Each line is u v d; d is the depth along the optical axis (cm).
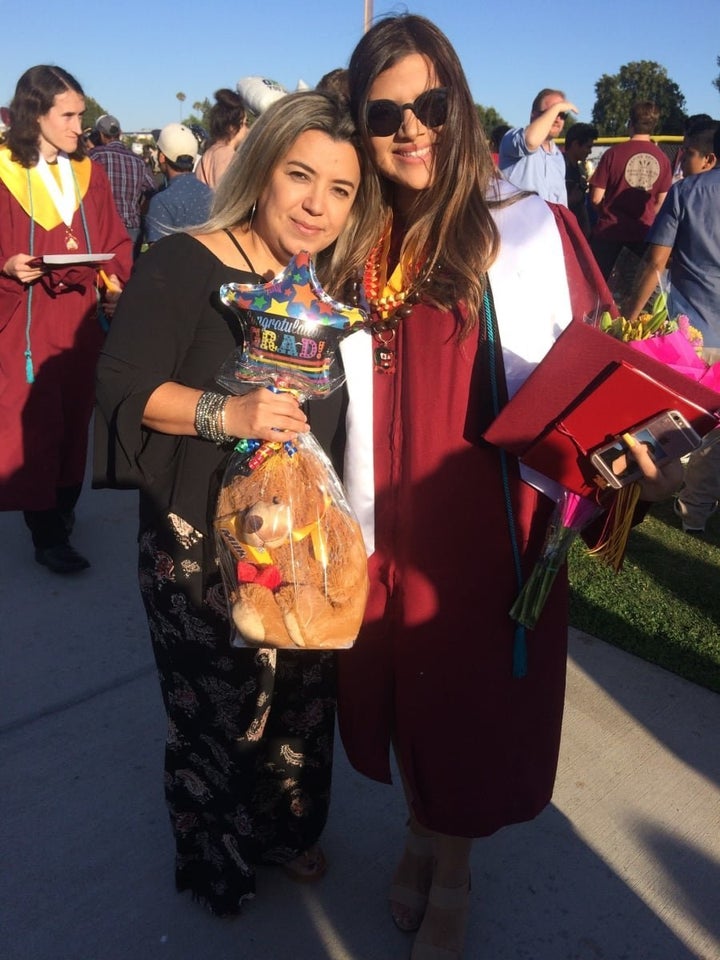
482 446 176
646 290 238
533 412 161
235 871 212
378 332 178
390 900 222
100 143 816
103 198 387
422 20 166
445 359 174
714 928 220
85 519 454
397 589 186
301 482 159
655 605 375
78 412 390
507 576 181
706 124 511
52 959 207
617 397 153
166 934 214
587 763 278
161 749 281
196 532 175
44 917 219
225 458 173
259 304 160
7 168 358
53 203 367
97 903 223
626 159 698
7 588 380
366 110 165
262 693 189
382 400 181
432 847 216
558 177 601
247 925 218
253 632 158
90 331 383
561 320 177
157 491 177
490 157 178
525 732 189
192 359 173
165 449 175
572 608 370
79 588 381
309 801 219
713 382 168
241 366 166
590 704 306
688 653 338
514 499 179
